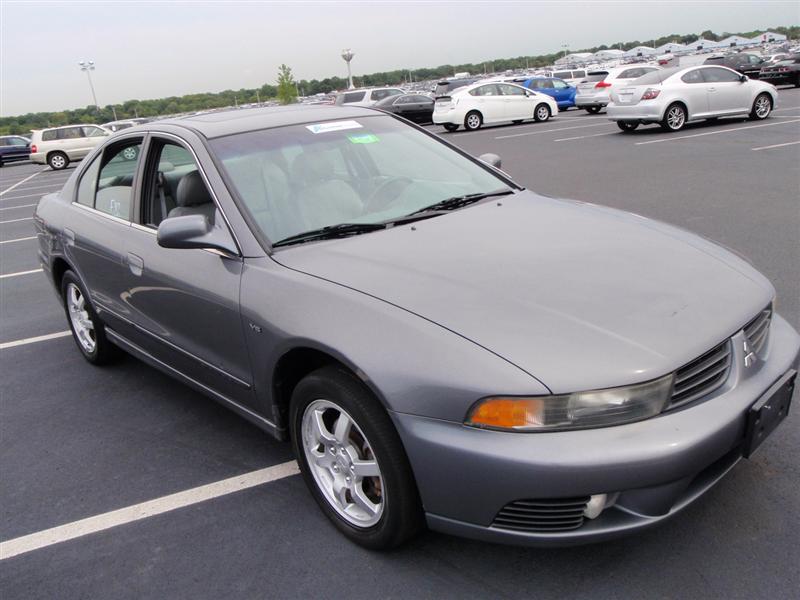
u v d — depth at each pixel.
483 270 2.52
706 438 2.04
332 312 2.43
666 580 2.27
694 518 2.54
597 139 15.90
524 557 2.44
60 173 25.77
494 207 3.27
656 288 2.38
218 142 3.25
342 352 2.31
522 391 2.01
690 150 12.34
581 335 2.13
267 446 3.44
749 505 2.58
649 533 2.49
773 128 14.44
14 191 19.86
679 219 7.20
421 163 3.61
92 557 2.73
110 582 2.57
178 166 3.41
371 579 2.43
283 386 2.77
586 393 2.00
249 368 2.87
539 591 2.28
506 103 23.00
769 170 9.54
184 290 3.10
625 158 12.19
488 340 2.14
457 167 3.69
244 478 3.17
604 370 2.02
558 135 17.98
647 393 2.03
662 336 2.14
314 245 2.87
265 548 2.66
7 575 2.68
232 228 2.91
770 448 2.93
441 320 2.24
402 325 2.26
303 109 3.81
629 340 2.11
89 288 4.21
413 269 2.57
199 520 2.89
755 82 16.48
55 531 2.93
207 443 3.53
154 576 2.58
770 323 2.58
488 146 16.86
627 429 2.02
